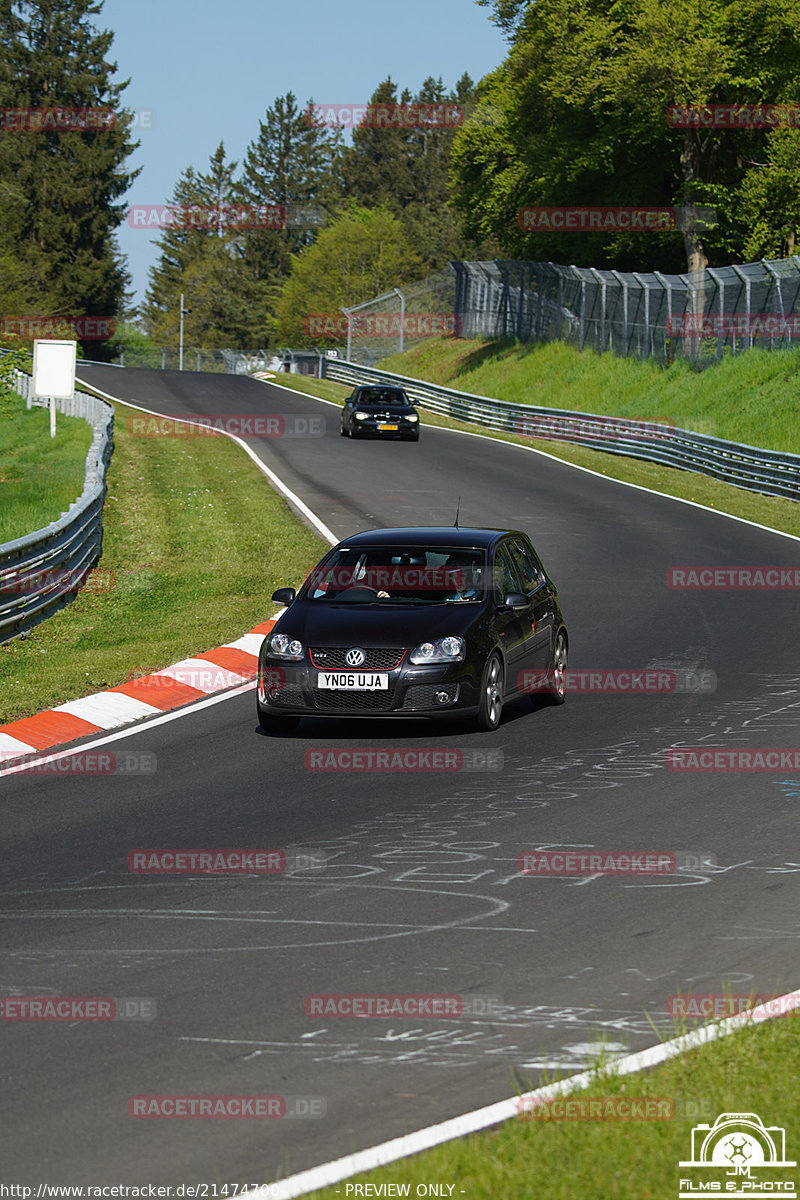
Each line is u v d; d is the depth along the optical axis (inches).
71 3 6279.5
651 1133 254.4
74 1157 262.5
